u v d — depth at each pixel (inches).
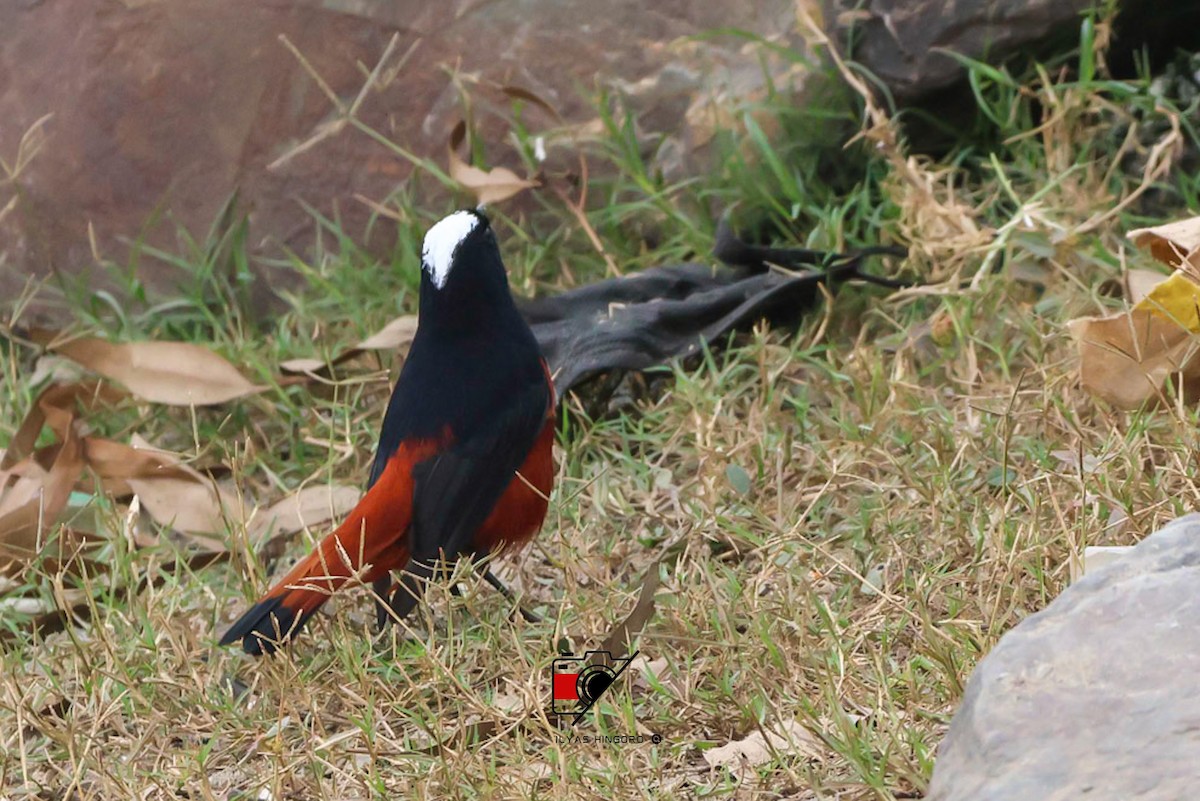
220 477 420.5
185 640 313.3
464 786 252.5
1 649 325.4
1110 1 423.8
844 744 237.9
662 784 249.0
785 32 472.4
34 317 497.7
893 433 365.4
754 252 424.5
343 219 493.7
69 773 278.1
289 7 490.6
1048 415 344.2
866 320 423.5
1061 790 187.2
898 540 319.0
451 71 481.4
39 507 353.7
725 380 402.0
